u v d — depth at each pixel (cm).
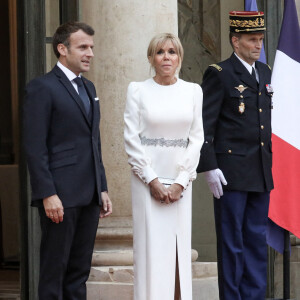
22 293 1758
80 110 1364
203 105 1525
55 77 1366
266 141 1546
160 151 1408
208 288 1786
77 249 1387
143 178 1393
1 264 2361
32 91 1341
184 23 2172
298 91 1744
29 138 1328
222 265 1530
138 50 1731
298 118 1742
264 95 1549
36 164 1322
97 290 1669
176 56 1423
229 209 1528
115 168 1741
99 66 1741
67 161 1350
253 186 1530
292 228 1734
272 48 2047
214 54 2184
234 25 1545
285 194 1738
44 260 1356
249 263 1554
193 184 2155
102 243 1733
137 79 1731
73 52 1372
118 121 1736
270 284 2005
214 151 1520
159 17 1738
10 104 2594
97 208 1391
